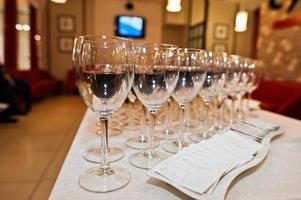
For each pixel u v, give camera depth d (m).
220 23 6.57
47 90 5.58
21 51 6.48
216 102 0.95
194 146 0.51
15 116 3.89
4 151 2.38
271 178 0.46
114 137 0.69
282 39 4.22
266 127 0.74
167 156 0.54
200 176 0.41
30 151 2.40
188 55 0.60
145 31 6.86
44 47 6.73
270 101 3.04
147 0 6.69
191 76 0.61
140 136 0.68
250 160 0.50
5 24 5.02
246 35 6.69
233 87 0.87
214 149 0.51
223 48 6.64
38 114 4.12
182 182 0.39
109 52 0.45
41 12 6.55
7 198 1.58
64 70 6.93
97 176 0.44
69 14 6.73
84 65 0.45
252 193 0.40
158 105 0.56
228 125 0.80
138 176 0.45
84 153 0.55
